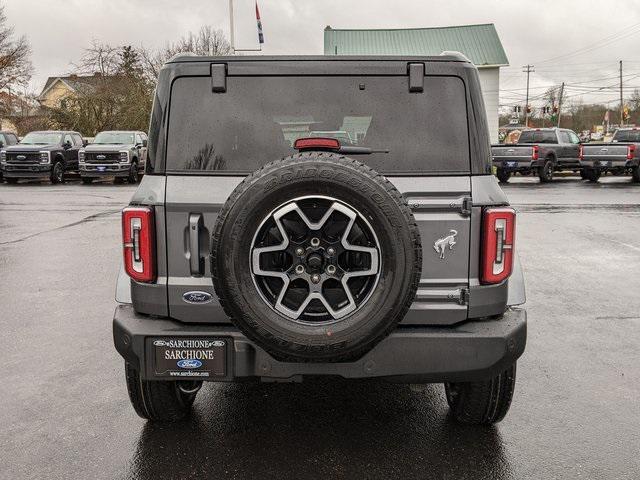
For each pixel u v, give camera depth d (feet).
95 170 78.33
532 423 13.04
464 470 11.11
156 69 147.64
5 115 154.71
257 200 9.30
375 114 11.05
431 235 10.68
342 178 9.26
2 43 147.84
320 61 11.06
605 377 15.60
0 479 10.80
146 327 10.71
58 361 16.52
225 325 10.84
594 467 11.28
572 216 46.55
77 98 131.95
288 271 9.57
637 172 77.92
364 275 9.52
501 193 10.86
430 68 10.97
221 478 10.82
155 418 12.85
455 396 13.05
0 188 73.00
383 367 10.38
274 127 11.10
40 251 32.50
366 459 11.48
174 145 11.00
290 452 11.73
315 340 9.43
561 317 20.75
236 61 11.05
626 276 26.94
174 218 10.75
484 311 10.80
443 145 10.96
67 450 11.82
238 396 14.43
